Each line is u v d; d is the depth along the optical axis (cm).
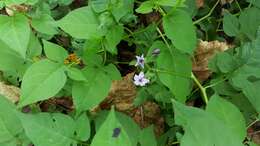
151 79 50
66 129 43
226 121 42
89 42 48
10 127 44
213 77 55
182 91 49
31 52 49
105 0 47
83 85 47
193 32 47
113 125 35
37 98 44
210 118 34
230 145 33
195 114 37
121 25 49
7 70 49
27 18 47
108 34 48
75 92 47
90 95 47
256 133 55
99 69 49
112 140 34
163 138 52
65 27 46
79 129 44
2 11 58
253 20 54
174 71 49
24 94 44
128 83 55
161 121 55
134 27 56
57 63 46
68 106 54
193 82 54
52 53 47
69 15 47
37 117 42
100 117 49
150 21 58
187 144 32
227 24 55
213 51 57
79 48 51
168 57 50
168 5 47
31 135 41
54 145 42
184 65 50
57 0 53
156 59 50
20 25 45
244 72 49
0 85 52
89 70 48
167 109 53
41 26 48
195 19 60
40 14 48
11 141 44
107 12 47
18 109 44
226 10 59
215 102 42
